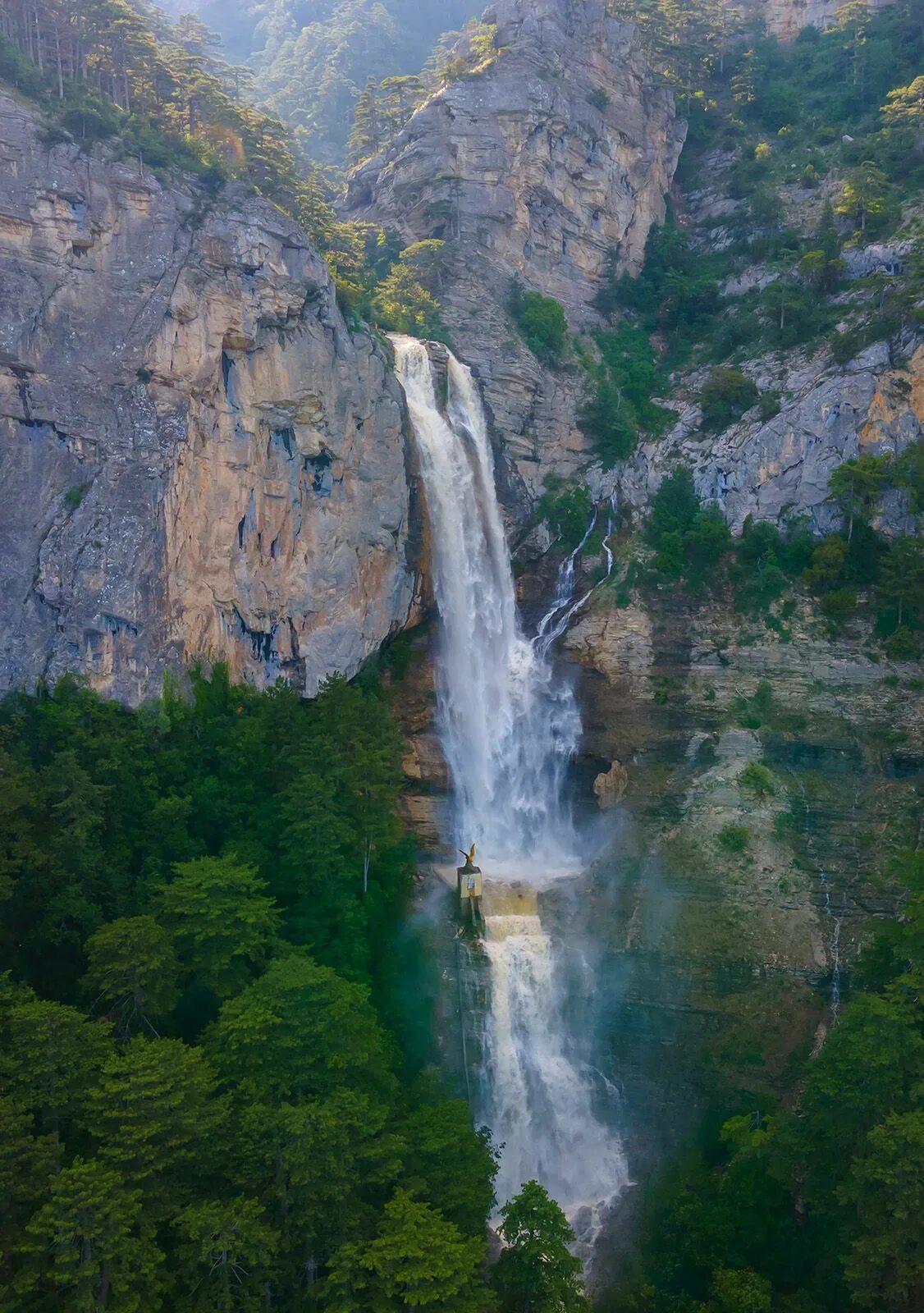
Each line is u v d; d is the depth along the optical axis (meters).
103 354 62.31
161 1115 39.56
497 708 83.25
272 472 69.56
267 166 89.62
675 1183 56.66
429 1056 58.09
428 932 62.81
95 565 60.78
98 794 52.94
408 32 185.88
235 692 65.69
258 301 67.88
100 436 61.88
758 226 107.44
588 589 86.00
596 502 90.06
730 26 140.00
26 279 60.31
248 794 59.47
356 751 59.22
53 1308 36.31
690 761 75.12
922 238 91.19
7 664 58.72
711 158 121.19
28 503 60.16
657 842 70.69
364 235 103.81
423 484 81.06
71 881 51.12
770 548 82.50
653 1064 61.84
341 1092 43.81
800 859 67.62
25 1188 36.59
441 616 81.62
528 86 101.25
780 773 72.44
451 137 100.88
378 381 76.75
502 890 68.06
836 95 122.44
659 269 108.88
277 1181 40.81
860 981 61.22
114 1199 36.88
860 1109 47.84
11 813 50.28
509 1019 62.53
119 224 63.84
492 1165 47.34
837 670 75.44
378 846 61.69
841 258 95.25
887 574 75.31
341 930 57.09
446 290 94.69
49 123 62.75
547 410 92.50
